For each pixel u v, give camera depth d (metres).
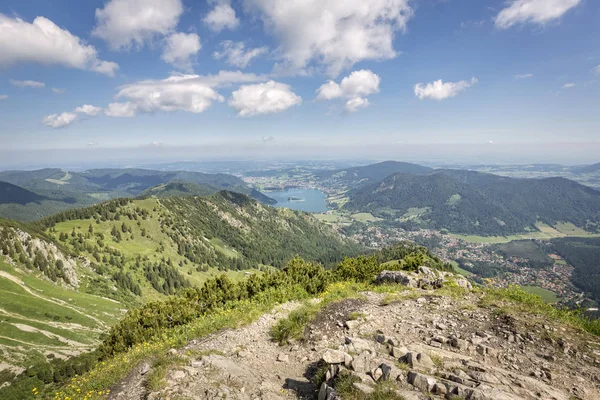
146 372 11.42
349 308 17.17
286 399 9.57
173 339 16.67
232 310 20.78
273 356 13.21
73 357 108.12
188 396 9.22
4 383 89.31
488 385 8.47
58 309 139.00
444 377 8.98
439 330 13.59
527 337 12.33
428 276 27.02
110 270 192.50
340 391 8.43
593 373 9.72
